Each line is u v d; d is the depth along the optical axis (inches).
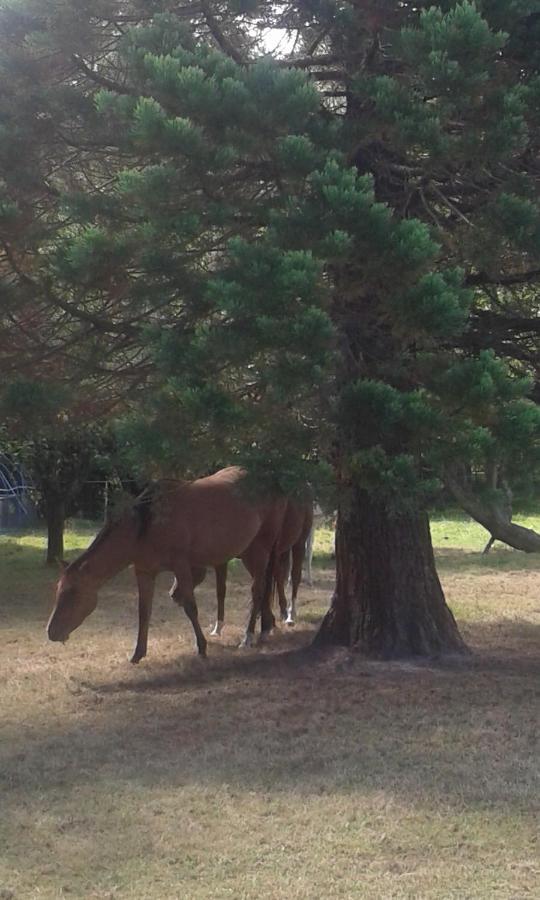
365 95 273.0
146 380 301.7
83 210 265.9
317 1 292.7
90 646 399.2
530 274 306.2
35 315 302.0
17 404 267.4
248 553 399.5
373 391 243.9
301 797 224.2
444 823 208.1
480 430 237.9
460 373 243.8
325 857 192.9
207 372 244.8
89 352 297.0
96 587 354.6
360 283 253.9
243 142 251.4
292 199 251.3
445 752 255.6
